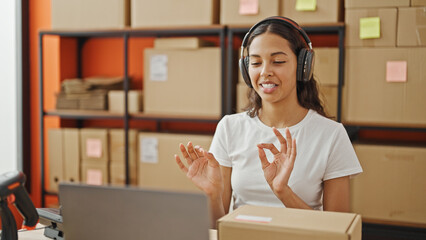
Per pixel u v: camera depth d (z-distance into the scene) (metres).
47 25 3.41
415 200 2.40
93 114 3.03
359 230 1.03
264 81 1.46
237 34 2.84
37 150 3.49
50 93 3.39
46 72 3.39
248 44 1.53
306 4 2.53
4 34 3.43
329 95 2.54
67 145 3.10
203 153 1.31
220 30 2.69
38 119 3.47
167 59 2.84
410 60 2.39
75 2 2.99
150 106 2.90
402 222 2.44
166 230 0.90
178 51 2.82
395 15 2.39
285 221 1.00
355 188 2.49
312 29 2.53
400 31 2.39
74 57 3.48
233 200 1.63
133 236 0.93
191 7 2.76
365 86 2.47
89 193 0.95
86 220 0.96
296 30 1.49
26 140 3.46
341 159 1.49
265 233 0.97
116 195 0.93
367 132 2.91
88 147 3.05
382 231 2.46
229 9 2.67
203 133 3.01
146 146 2.89
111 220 0.94
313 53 1.50
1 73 3.45
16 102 3.44
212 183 1.33
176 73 2.83
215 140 1.67
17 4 3.38
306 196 1.50
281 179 1.24
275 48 1.44
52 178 3.15
